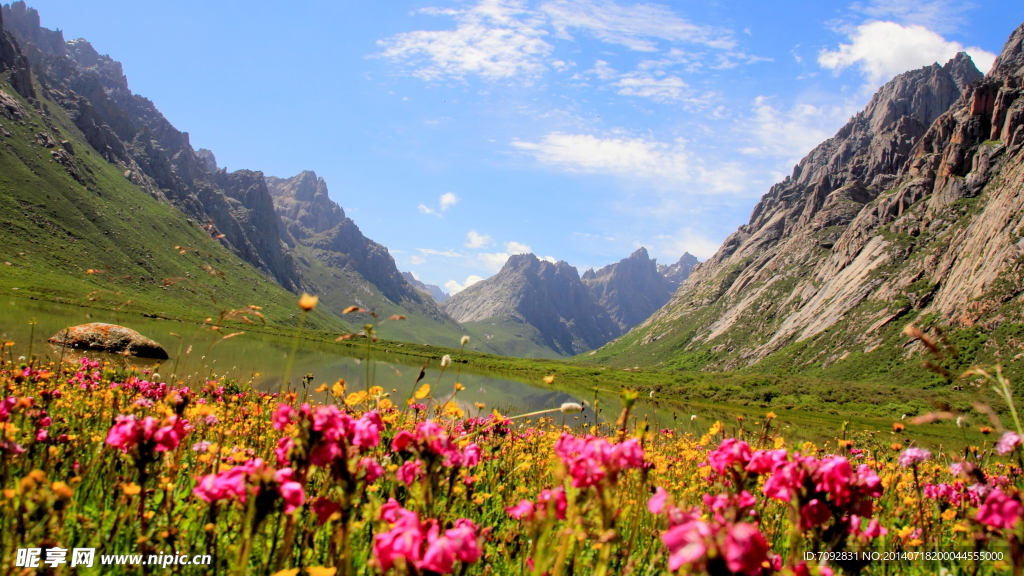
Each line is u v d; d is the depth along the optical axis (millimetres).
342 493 3160
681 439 12055
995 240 150125
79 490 4613
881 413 80688
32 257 164750
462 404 17844
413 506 3809
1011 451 3494
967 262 159375
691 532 2137
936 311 156500
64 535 3793
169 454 4465
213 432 6582
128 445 3631
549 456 7789
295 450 3191
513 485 6496
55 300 103125
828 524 3342
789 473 3287
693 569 2109
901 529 5430
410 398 5883
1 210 178625
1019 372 102250
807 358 183000
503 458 6824
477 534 3984
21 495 3287
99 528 3953
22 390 7250
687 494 6438
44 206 198625
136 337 30938
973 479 4289
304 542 3781
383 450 5066
